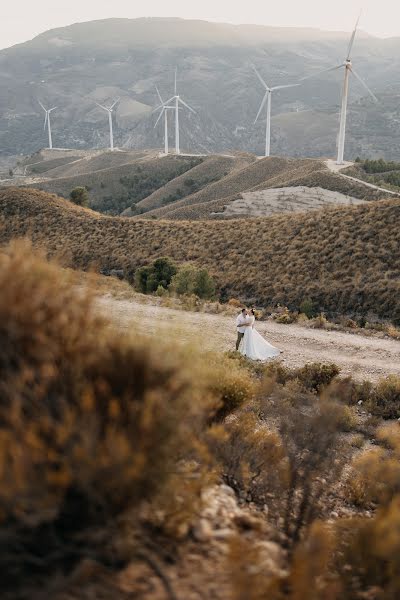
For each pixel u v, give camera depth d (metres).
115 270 55.75
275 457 5.13
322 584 2.71
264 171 166.62
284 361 15.10
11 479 1.90
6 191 79.69
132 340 2.73
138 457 2.08
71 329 2.61
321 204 111.56
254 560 2.49
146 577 2.29
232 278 48.53
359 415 11.38
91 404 2.16
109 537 2.24
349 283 42.25
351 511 5.31
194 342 3.15
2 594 1.99
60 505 2.09
